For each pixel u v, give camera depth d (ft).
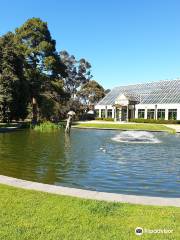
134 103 248.11
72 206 23.94
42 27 194.80
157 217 21.86
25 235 18.89
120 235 19.11
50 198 25.93
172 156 62.80
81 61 370.94
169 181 40.22
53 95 192.85
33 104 191.31
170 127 171.53
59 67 201.87
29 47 193.67
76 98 331.36
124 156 61.82
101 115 276.82
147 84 270.26
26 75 177.47
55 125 143.64
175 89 238.89
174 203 25.12
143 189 36.22
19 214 22.29
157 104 231.91
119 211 22.89
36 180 39.50
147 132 139.95
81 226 20.29
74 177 41.60
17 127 139.44
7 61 148.15
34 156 58.59
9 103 138.72
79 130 148.05
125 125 176.35
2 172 43.62
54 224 20.57
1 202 24.82
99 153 65.26
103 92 333.83
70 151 67.15
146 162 55.01
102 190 35.55
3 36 153.99
